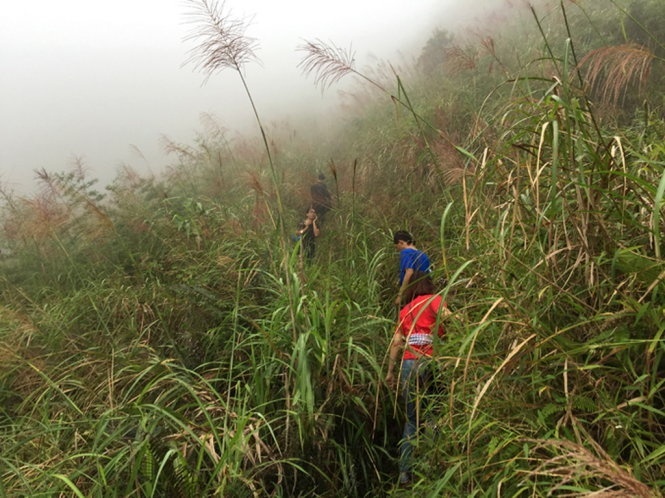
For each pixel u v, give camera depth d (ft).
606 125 14.28
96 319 15.88
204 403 10.06
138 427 8.39
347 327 10.96
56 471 8.84
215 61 10.52
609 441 6.11
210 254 17.42
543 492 5.97
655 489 4.99
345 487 9.37
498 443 6.71
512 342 7.20
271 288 14.17
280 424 9.94
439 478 7.84
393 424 11.07
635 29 20.48
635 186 6.86
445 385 8.93
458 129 21.90
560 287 7.13
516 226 8.13
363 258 15.46
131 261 19.54
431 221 18.35
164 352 13.71
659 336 5.72
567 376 6.65
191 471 7.86
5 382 13.41
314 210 21.26
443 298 7.45
